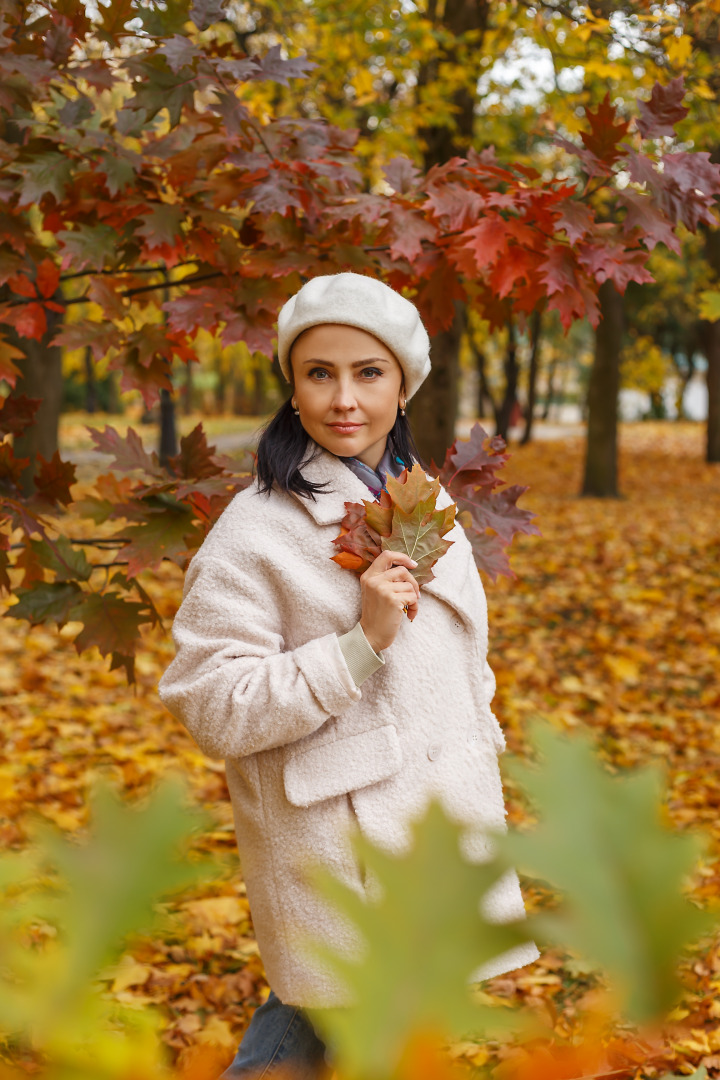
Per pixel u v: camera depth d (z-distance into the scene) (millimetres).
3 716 5668
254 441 2254
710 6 4746
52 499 2494
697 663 7297
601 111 2219
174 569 9773
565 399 51812
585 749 207
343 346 1863
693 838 196
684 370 38469
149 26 2381
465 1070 247
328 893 199
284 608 1859
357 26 8273
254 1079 1857
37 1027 224
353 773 1805
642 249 2256
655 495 17109
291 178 2438
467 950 193
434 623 1909
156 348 2453
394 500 1722
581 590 9453
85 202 2473
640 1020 182
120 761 5086
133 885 224
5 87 2312
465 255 2385
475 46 8977
